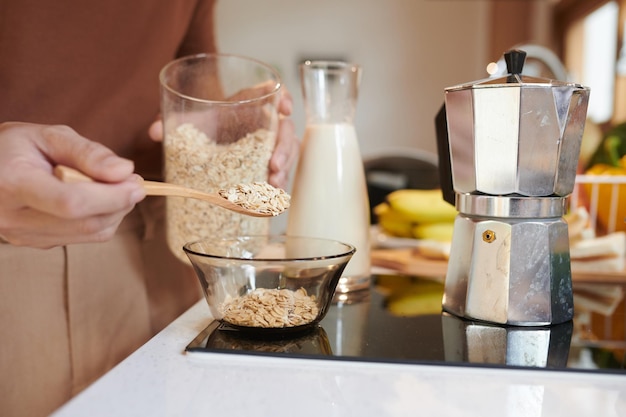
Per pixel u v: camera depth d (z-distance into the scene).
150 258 0.92
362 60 3.26
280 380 0.48
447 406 0.43
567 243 0.65
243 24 3.32
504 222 0.62
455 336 0.59
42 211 0.47
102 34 0.81
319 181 0.76
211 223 0.74
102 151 0.47
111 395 0.44
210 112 0.74
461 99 0.61
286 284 0.59
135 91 0.88
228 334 0.58
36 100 0.76
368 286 0.81
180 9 0.94
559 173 0.61
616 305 0.75
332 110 0.77
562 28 2.99
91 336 0.79
